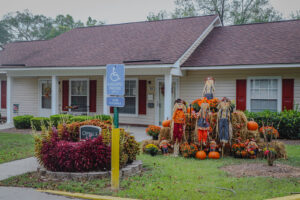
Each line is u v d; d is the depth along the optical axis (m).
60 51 17.53
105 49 16.20
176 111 8.74
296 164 7.56
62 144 6.78
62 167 6.76
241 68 12.98
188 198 5.17
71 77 18.06
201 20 17.11
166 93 13.10
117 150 5.72
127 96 16.61
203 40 16.22
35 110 19.23
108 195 5.48
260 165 7.38
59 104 18.52
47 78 18.78
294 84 12.71
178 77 14.88
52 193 5.73
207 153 8.80
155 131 11.09
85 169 6.75
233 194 5.32
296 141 11.33
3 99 20.14
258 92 13.38
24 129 15.05
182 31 16.19
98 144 6.79
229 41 15.40
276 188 5.60
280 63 12.20
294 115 11.76
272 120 11.84
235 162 7.90
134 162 7.58
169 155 8.91
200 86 14.45
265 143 8.65
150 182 6.17
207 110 8.52
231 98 13.88
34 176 6.85
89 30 20.05
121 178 6.54
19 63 17.09
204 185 5.87
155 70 13.40
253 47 14.12
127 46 15.89
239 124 8.70
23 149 9.98
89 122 7.48
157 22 18.44
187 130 9.06
